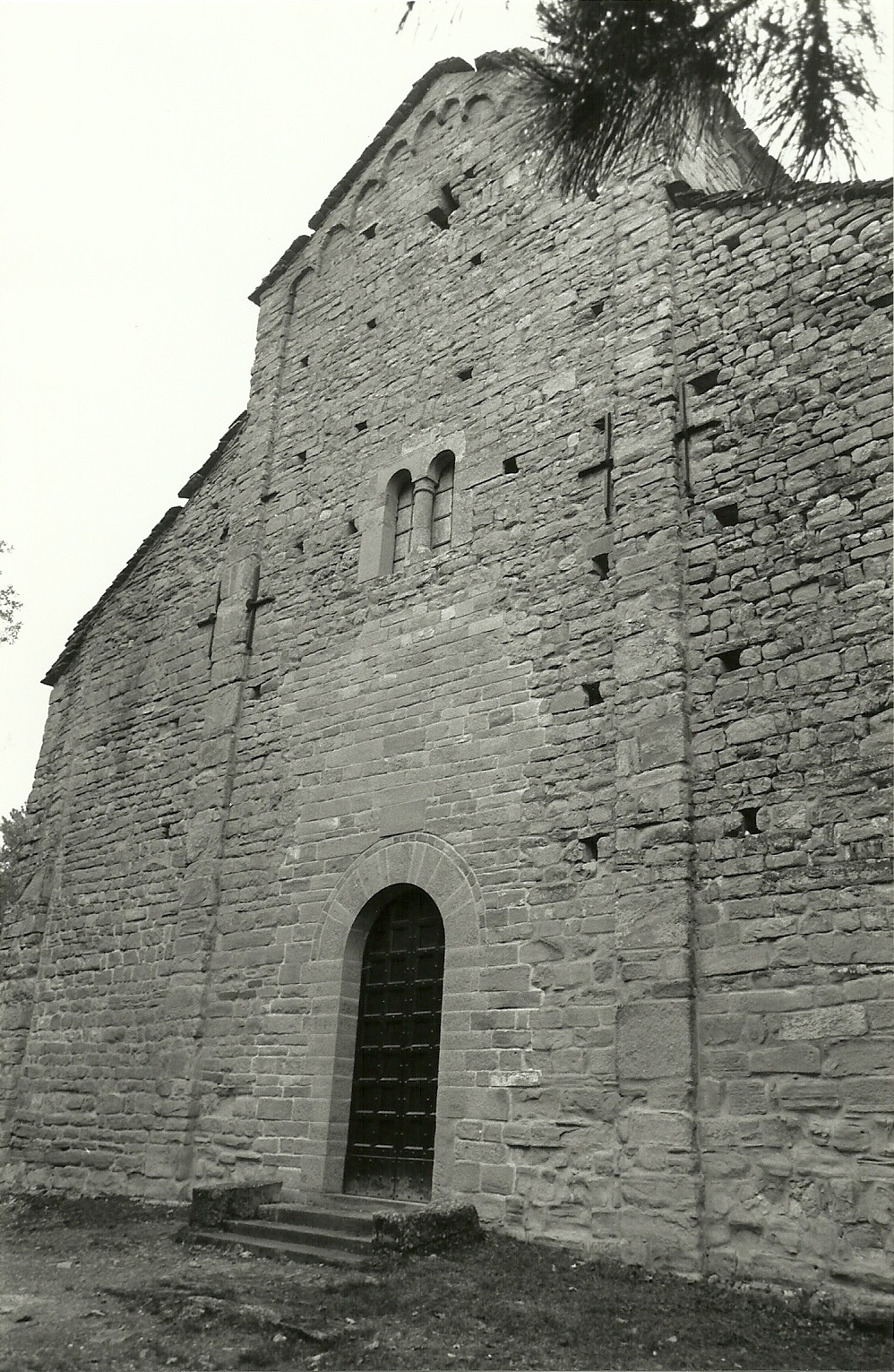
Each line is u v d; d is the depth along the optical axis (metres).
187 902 12.30
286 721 12.34
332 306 14.67
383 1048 10.09
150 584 15.82
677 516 9.29
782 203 9.70
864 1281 6.58
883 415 8.38
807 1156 7.05
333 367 14.15
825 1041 7.20
